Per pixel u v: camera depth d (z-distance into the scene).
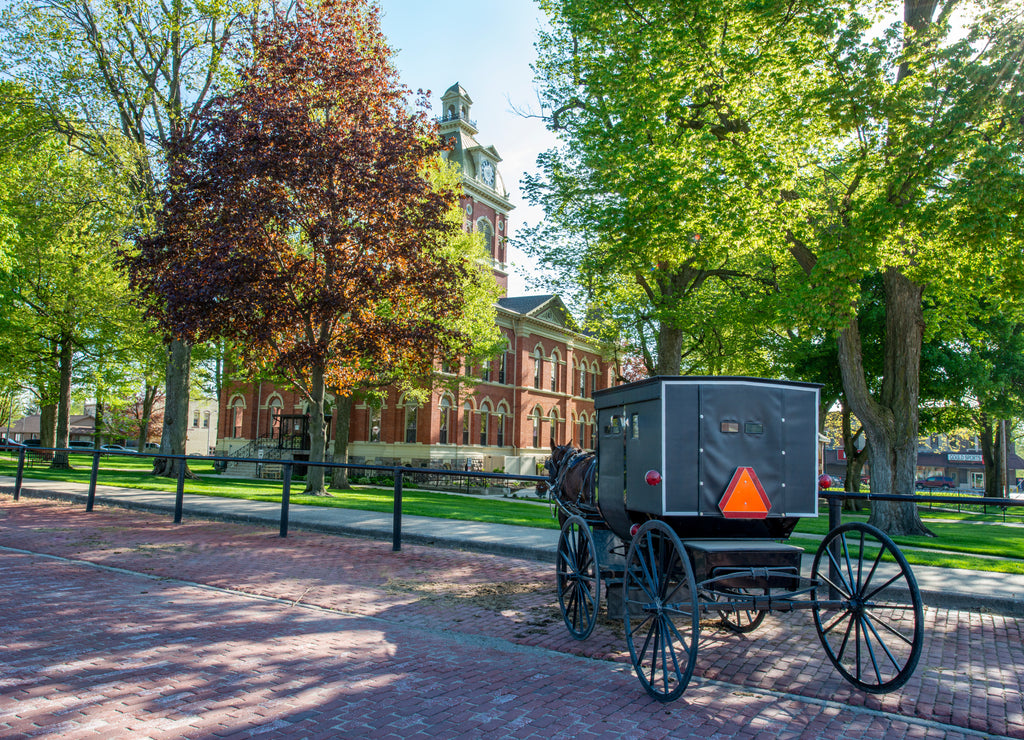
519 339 48.56
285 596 7.98
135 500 17.16
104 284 26.92
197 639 6.05
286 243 17.97
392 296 18.09
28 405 74.88
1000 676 5.61
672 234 17.00
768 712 4.71
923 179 13.12
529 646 6.29
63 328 28.80
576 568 6.64
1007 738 4.36
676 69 16.89
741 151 15.38
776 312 21.89
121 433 54.69
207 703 4.52
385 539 12.89
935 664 5.92
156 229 23.64
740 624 6.83
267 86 16.97
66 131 25.56
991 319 27.20
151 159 25.59
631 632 5.50
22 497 18.83
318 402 20.66
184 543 11.55
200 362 36.47
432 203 17.69
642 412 5.90
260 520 14.42
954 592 8.27
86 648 5.65
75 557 9.96
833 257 13.88
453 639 6.45
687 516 5.60
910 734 4.37
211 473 41.41
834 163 17.47
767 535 5.89
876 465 17.66
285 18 19.73
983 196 12.20
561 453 8.63
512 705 4.71
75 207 25.42
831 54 14.10
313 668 5.37
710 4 15.91
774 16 15.05
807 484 5.80
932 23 14.18
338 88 17.41
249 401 45.12
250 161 15.68
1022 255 13.43
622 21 19.47
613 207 19.23
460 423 42.97
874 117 13.85
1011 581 9.09
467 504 23.20
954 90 12.85
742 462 5.63
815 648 6.35
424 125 18.66
